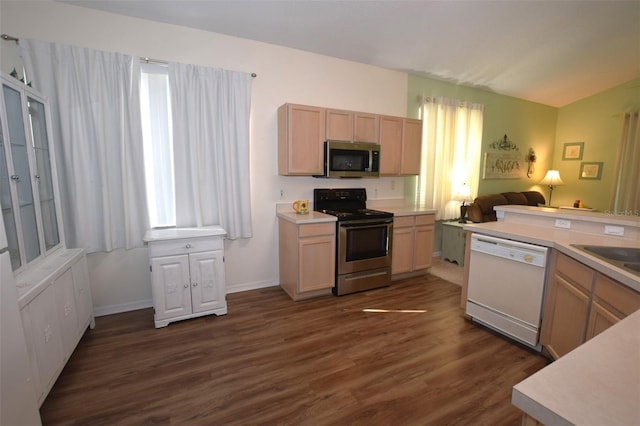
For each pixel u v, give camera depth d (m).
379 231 3.52
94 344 2.37
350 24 3.02
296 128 3.22
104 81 2.60
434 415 1.70
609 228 2.25
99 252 2.78
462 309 3.02
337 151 3.41
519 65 4.25
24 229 1.96
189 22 2.85
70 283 2.14
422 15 2.93
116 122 2.66
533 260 2.21
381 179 4.28
